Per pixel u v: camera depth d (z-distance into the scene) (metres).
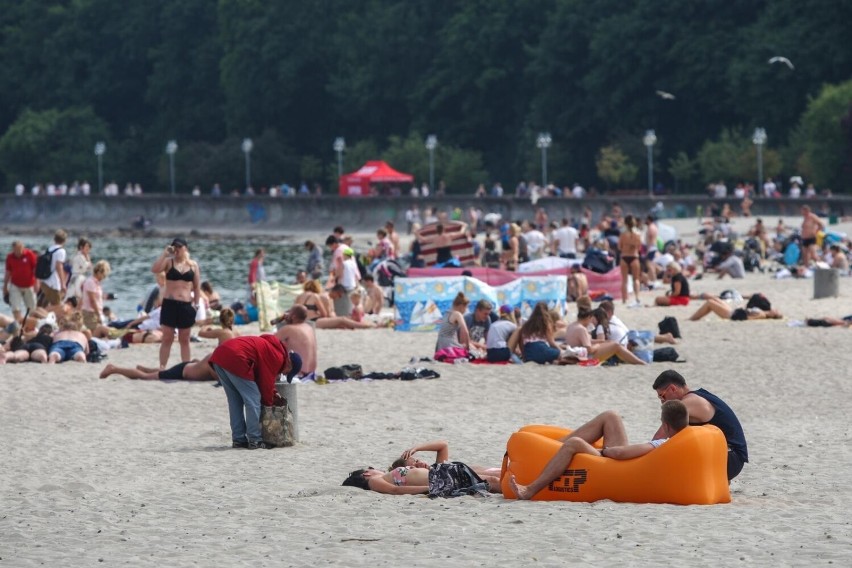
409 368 73.31
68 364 79.50
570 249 148.00
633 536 35.91
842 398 65.44
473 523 38.50
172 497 44.38
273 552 35.47
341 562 34.00
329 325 99.31
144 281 183.75
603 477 41.03
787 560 32.84
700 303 110.75
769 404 64.31
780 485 44.41
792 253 149.12
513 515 39.50
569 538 35.84
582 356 76.38
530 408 63.69
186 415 63.06
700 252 166.25
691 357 79.19
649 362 77.12
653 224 141.12
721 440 41.03
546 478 41.59
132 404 65.94
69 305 94.56
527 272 115.00
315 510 41.28
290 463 50.72
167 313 75.00
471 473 43.47
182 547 36.44
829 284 110.94
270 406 54.28
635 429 57.34
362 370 75.69
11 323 93.25
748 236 177.38
